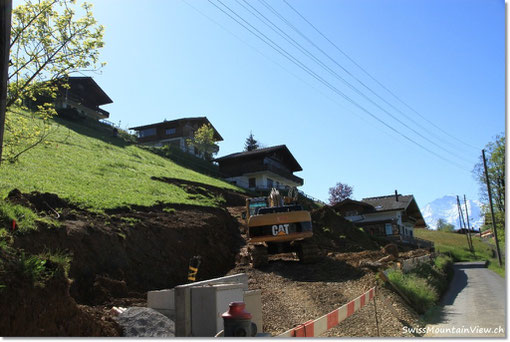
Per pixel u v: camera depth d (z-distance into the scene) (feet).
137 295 41.83
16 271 22.08
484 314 41.83
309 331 18.42
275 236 59.21
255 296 28.02
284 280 51.16
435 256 106.22
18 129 39.32
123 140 158.92
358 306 25.95
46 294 22.72
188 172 140.67
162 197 79.00
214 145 208.13
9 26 23.20
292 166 229.25
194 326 24.45
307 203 171.01
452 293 63.62
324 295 42.91
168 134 217.97
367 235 132.57
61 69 38.52
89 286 39.01
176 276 52.21
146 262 49.57
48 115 40.83
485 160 136.67
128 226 52.60
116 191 71.61
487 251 208.44
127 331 26.91
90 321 24.98
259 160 194.80
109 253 44.91
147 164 124.16
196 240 62.54
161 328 27.43
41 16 36.76
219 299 24.39
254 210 69.82
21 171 63.82
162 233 56.80
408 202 194.49
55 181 64.08
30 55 37.35
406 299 43.01
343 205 194.90
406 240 178.29
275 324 33.45
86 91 199.93
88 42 38.19
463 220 280.10
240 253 69.62
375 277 47.88
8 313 20.24
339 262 60.70
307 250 60.34
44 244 37.73
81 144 113.91
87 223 46.85
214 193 116.37
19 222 37.70
